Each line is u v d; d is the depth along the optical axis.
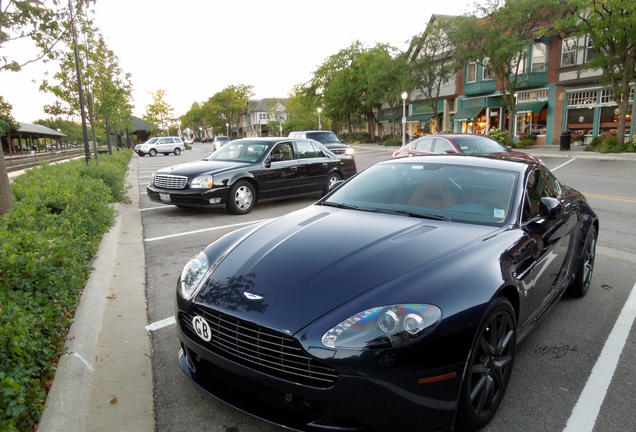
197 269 2.86
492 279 2.40
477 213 3.22
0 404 2.16
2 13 5.94
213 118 102.81
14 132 33.56
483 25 26.30
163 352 3.36
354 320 2.13
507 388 2.84
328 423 2.14
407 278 2.32
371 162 21.89
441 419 2.13
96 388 2.88
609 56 20.83
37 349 2.69
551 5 24.00
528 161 3.98
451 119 36.44
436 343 2.09
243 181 9.02
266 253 2.77
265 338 2.24
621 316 3.93
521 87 29.58
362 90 44.50
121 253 6.11
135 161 31.42
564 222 3.68
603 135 24.47
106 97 19.22
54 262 3.80
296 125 64.56
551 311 4.06
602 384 2.89
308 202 10.63
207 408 2.68
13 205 5.69
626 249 6.07
